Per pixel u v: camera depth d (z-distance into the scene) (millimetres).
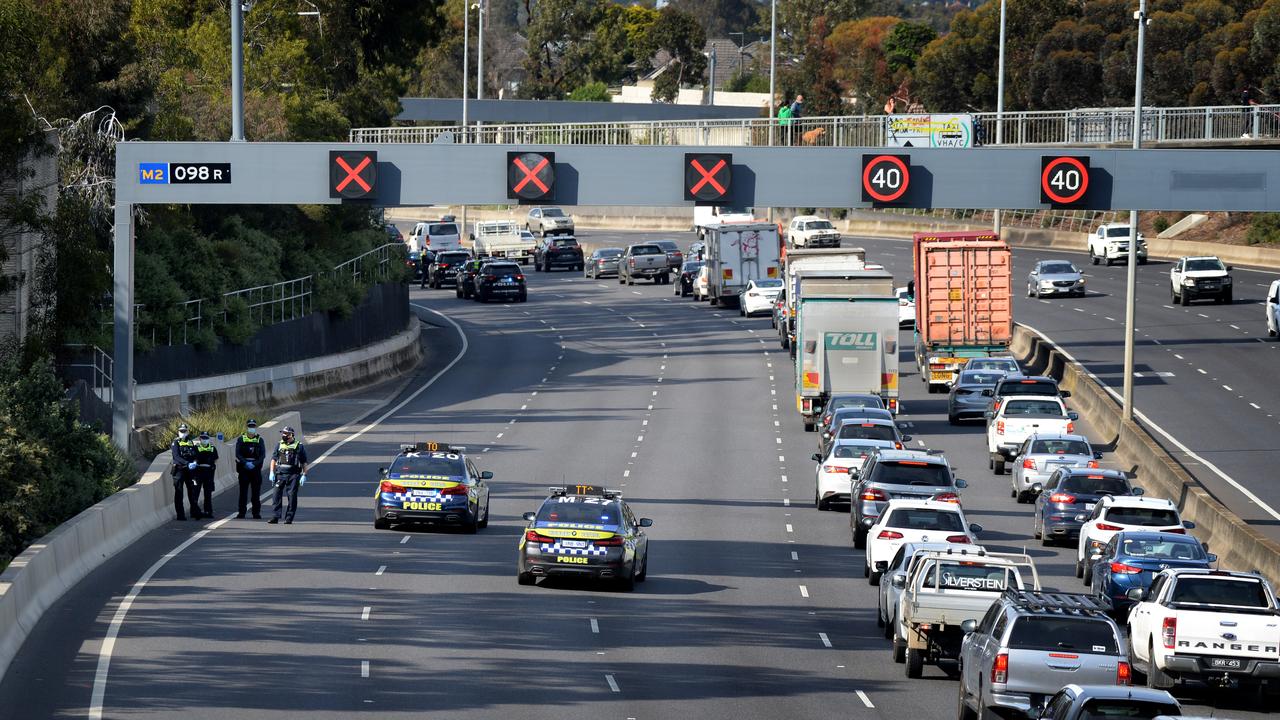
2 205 146875
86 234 154250
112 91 188750
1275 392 196250
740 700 75312
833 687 79188
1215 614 80188
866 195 131625
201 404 180500
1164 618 80812
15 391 121938
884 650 89312
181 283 187500
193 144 135625
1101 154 129500
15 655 79188
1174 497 139500
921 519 107312
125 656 79688
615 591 104375
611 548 101688
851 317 179875
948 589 81625
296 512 132125
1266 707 82688
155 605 92750
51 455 113625
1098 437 176375
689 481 152875
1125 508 111750
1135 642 86375
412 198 135000
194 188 136125
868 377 180500
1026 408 159500
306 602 95125
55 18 182625
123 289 138625
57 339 154250
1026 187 130875
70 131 175000
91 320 160875
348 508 135250
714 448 171375
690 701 74625
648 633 90875
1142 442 155750
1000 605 70688
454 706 71688
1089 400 191375
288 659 80062
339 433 180625
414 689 74688
